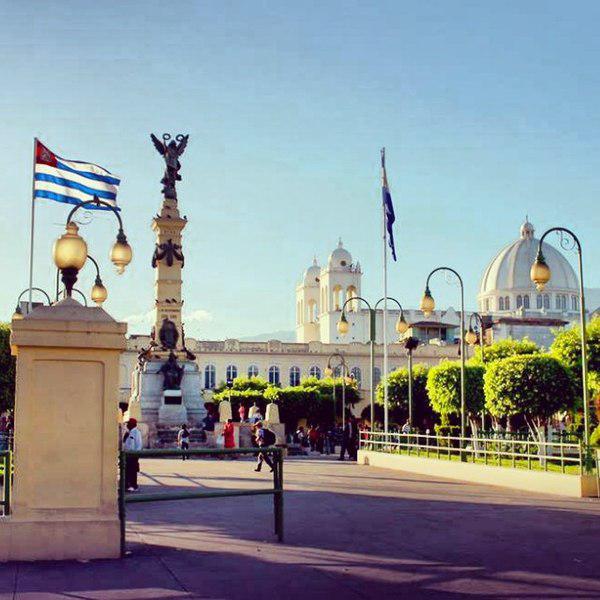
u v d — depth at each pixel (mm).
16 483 11055
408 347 39250
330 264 139875
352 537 13414
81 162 31516
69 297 11930
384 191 43750
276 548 12211
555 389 40406
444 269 36375
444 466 28641
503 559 11438
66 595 9086
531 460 26203
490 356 63688
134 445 22781
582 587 9625
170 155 65562
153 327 64812
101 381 11414
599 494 21375
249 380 95000
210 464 36219
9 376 47844
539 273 22656
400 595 9188
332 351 114688
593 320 47344
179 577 10039
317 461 42062
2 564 10734
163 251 63938
